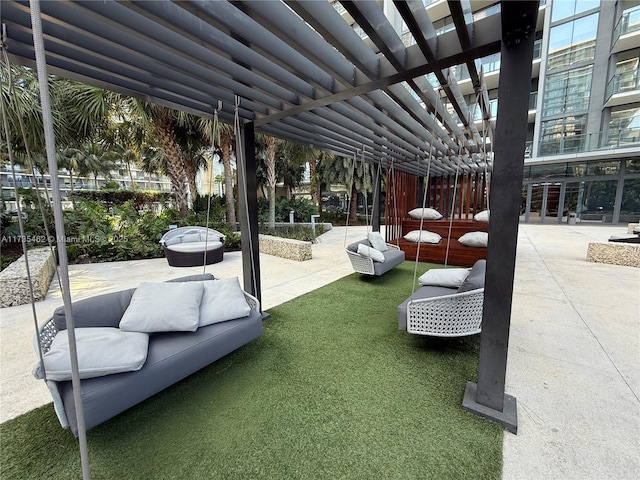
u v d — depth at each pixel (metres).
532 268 4.71
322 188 14.61
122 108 6.45
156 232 6.52
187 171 9.88
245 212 2.79
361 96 2.14
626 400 1.68
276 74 1.75
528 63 1.31
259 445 1.43
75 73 1.59
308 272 4.82
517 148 1.38
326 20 1.31
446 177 8.40
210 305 2.14
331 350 2.33
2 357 2.21
